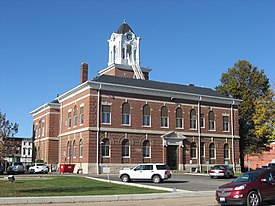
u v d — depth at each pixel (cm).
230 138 5841
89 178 3700
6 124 7044
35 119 7350
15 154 10556
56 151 6456
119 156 4806
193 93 5584
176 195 2303
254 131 6444
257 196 1797
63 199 1980
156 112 5197
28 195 2105
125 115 4959
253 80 6956
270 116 5466
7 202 1884
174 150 5300
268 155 7112
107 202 2020
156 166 3384
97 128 4719
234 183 1872
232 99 5909
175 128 5325
